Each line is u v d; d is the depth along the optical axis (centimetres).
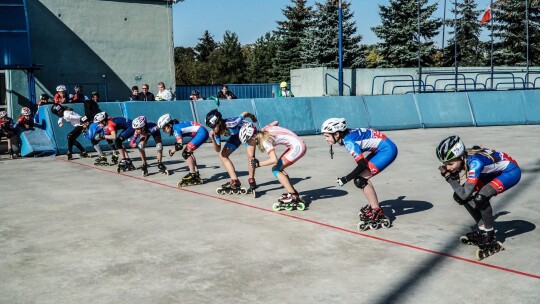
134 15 2194
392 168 970
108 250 495
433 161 1054
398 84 2431
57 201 731
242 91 3238
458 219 592
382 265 439
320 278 411
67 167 1090
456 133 1636
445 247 486
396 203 680
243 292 385
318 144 1412
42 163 1162
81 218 627
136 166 1072
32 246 513
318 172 947
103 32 2116
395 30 3966
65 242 525
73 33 2036
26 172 1025
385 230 549
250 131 643
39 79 1966
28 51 1702
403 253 470
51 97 1998
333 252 477
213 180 889
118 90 2177
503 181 452
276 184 838
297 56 5347
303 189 788
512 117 1945
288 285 397
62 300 376
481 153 451
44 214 652
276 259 460
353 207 660
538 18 4131
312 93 2364
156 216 632
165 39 2297
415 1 3950
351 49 4312
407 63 4059
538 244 490
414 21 3941
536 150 1184
